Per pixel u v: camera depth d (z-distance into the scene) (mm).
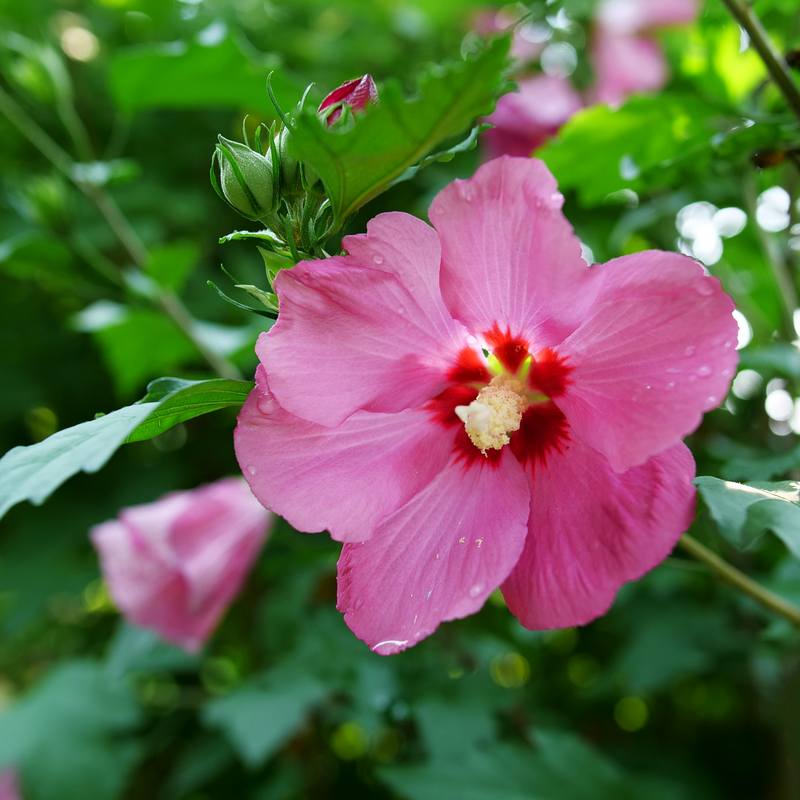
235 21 632
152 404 233
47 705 528
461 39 626
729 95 394
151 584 465
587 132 347
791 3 406
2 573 587
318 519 239
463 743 379
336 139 231
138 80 453
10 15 608
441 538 248
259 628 504
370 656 424
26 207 489
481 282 242
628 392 228
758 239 394
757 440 449
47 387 618
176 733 585
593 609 231
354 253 234
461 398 258
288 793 503
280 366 231
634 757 495
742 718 561
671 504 227
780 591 402
